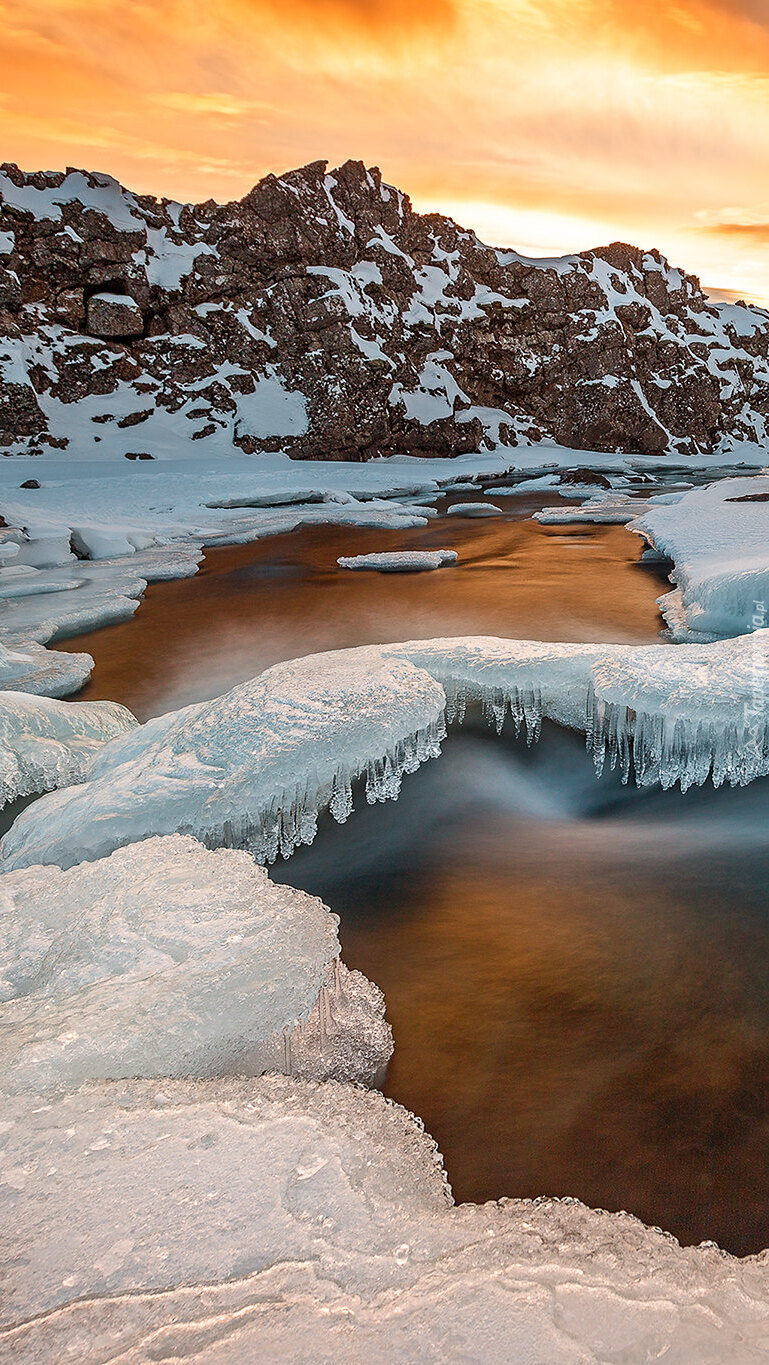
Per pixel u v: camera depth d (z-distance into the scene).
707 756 4.43
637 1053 2.55
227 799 4.00
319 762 4.19
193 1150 1.80
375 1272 1.50
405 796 4.52
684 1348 1.36
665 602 9.30
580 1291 1.49
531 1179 2.06
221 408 32.81
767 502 14.89
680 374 39.62
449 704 5.26
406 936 3.30
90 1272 1.46
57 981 2.51
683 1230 1.91
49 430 30.03
